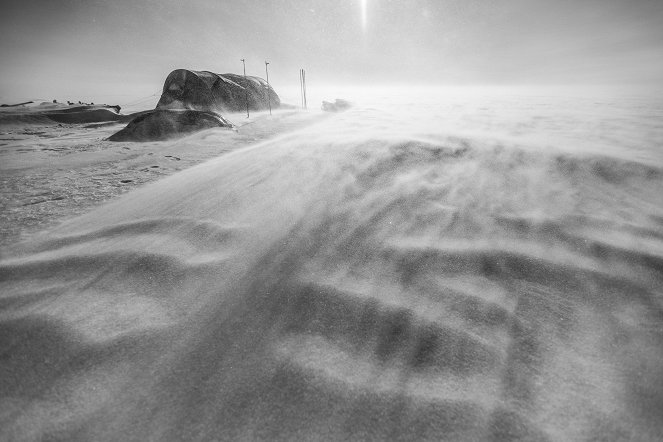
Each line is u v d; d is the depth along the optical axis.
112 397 1.01
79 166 4.25
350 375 1.08
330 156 3.10
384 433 0.92
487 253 1.69
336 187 2.50
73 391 1.03
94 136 9.09
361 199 2.31
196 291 1.48
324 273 1.58
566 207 2.21
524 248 1.73
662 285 1.46
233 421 0.95
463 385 1.04
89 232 2.07
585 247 1.74
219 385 1.05
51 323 1.27
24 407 0.98
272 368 1.10
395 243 1.81
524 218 2.04
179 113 8.15
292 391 1.03
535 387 1.03
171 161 4.48
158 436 0.91
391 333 1.24
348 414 0.96
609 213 2.13
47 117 14.70
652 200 2.34
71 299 1.42
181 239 1.89
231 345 1.20
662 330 1.23
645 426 0.92
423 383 1.05
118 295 1.45
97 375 1.08
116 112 17.89
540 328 1.25
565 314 1.32
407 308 1.35
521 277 1.53
